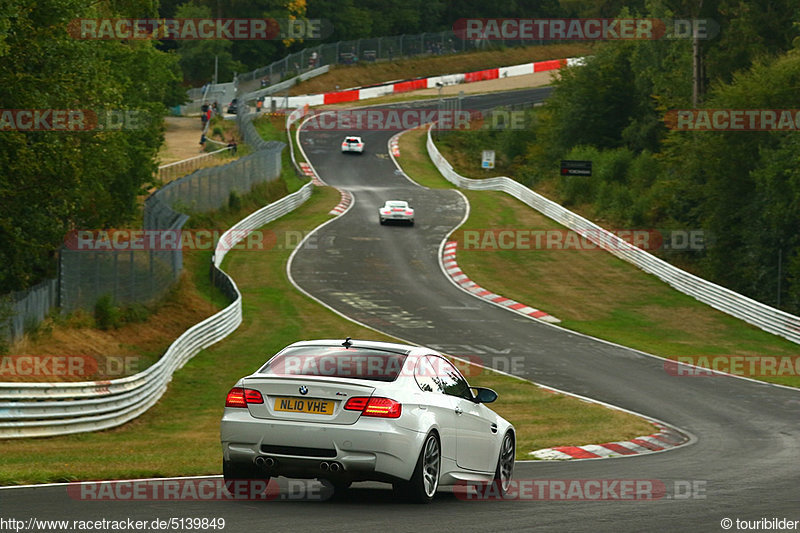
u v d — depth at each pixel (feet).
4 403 129.08
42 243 203.62
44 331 180.86
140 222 332.19
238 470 70.44
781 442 141.79
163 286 275.59
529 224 480.23
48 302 194.70
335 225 471.21
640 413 178.09
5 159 182.80
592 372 227.20
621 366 237.04
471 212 513.45
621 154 541.75
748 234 368.48
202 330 234.79
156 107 364.58
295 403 68.49
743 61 527.40
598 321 307.99
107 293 227.61
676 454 124.16
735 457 119.85
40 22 197.06
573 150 573.74
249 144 645.92
